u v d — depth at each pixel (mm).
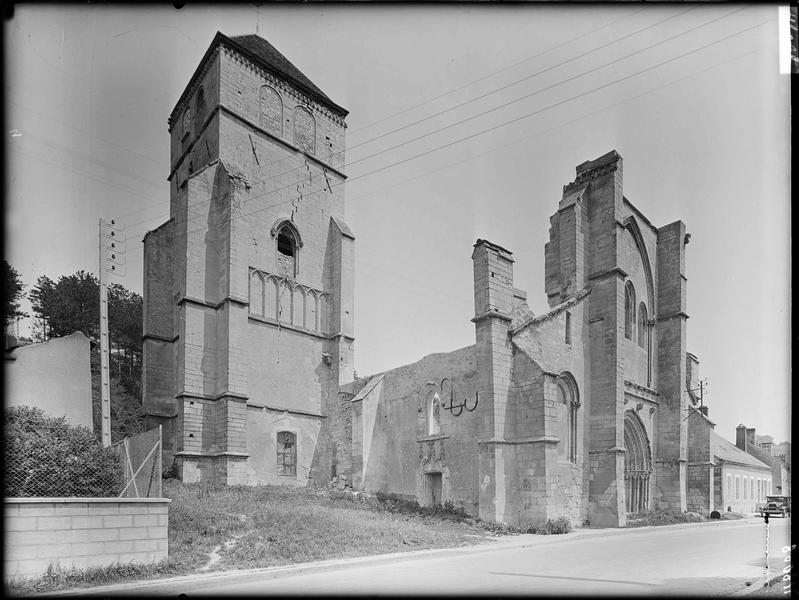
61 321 40688
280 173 36906
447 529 22766
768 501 38062
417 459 29297
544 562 15516
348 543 17359
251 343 33188
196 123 37031
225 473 29312
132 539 13141
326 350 37375
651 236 37469
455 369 28078
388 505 27344
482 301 26203
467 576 13109
